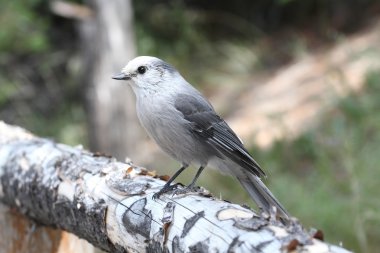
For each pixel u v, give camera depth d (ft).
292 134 45.96
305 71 57.41
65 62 68.33
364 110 44.57
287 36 66.44
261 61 64.34
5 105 65.98
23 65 67.15
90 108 52.21
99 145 52.21
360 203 33.76
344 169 39.19
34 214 21.85
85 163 19.98
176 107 21.52
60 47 69.67
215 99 59.88
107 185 18.40
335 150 41.37
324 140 43.14
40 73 67.31
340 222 33.91
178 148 21.74
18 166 21.91
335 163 40.63
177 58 67.05
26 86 66.59
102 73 51.62
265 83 59.41
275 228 14.11
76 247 22.95
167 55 67.67
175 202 16.56
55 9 51.85
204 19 71.05
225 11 71.77
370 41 56.24
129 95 52.29
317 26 65.16
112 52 51.55
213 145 21.65
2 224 23.07
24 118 64.59
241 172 21.57
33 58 67.62
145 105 21.77
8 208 23.07
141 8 69.05
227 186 40.70
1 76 65.57
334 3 64.03
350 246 32.99
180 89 21.97
